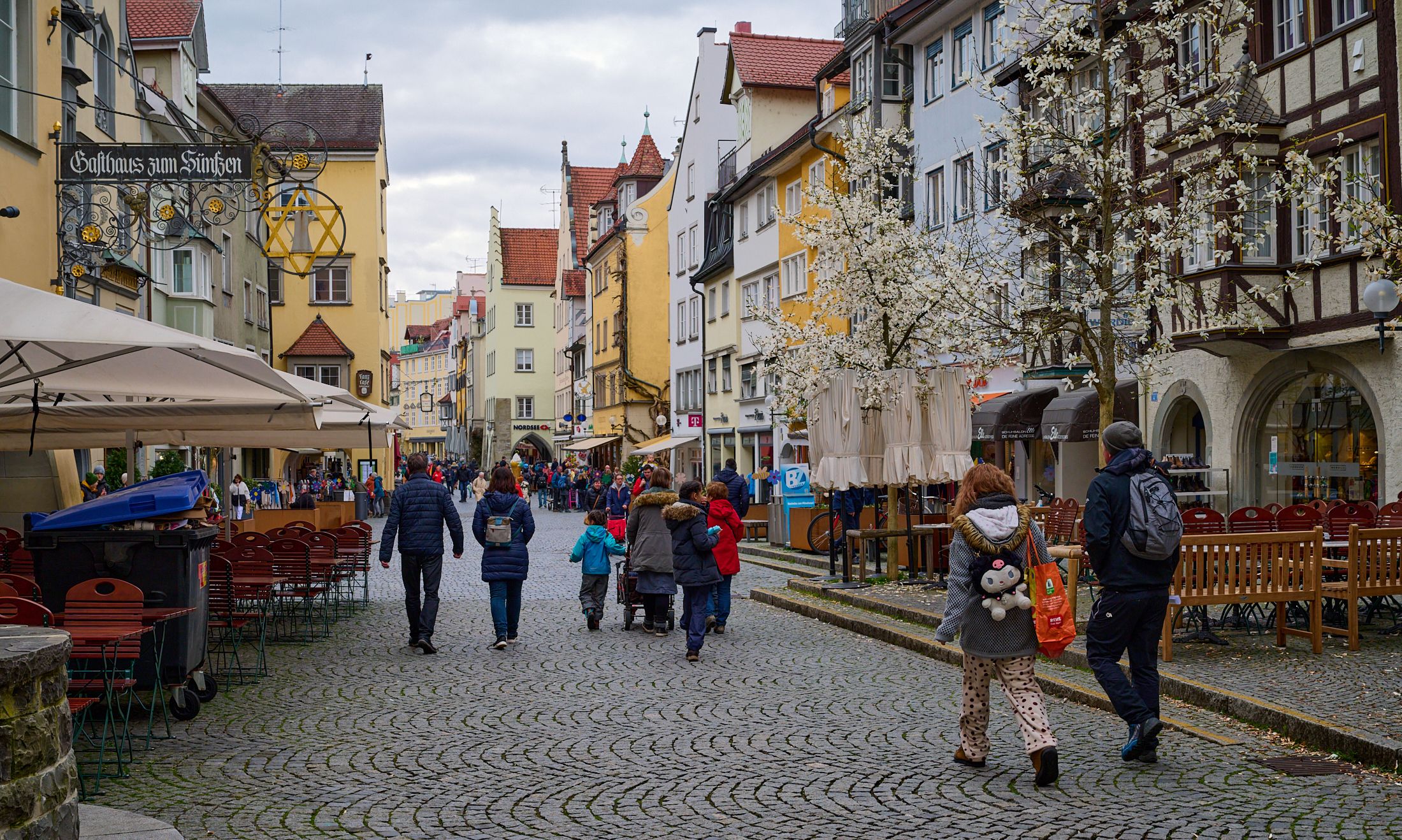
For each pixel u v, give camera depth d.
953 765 8.09
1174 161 22.58
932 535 18.70
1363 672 10.54
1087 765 8.02
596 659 13.16
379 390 62.72
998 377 30.64
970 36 32.28
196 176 18.14
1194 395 24.69
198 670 10.56
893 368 19.02
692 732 9.25
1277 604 12.06
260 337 48.88
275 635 15.06
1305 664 10.99
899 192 36.19
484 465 112.12
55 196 20.95
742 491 25.45
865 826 6.73
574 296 86.69
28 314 7.77
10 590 8.37
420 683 11.64
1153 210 15.88
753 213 48.59
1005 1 17.91
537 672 12.28
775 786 7.59
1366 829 6.52
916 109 35.44
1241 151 16.62
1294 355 21.95
